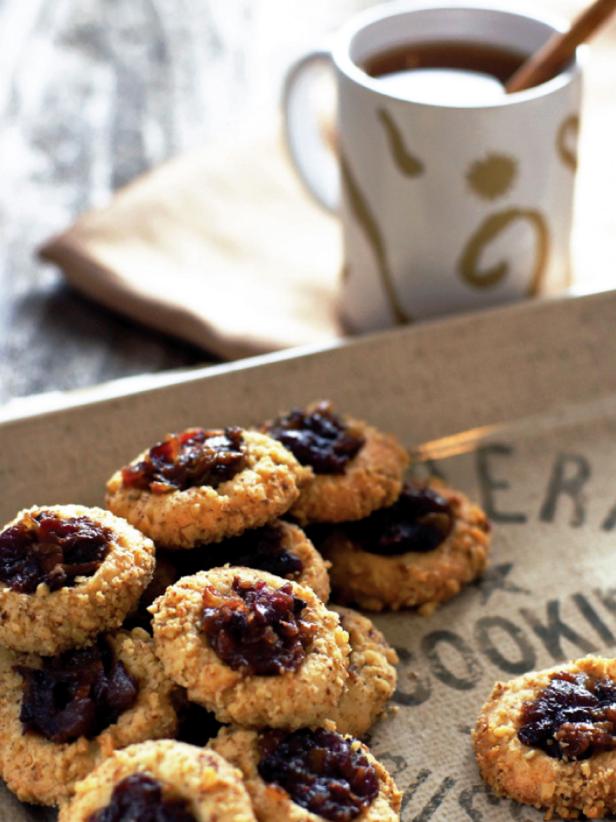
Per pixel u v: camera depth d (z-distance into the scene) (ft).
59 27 2.39
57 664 1.24
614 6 1.50
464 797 1.24
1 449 1.45
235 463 1.32
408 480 1.50
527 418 1.60
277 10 2.45
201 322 1.72
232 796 1.12
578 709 1.25
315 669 1.20
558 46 1.53
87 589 1.23
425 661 1.35
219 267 1.82
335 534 1.42
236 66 2.31
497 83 1.63
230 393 1.52
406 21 1.65
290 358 1.54
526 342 1.61
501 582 1.43
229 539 1.33
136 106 2.21
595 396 1.62
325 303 1.77
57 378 1.74
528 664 1.35
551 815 1.22
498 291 1.63
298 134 1.77
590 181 1.95
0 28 2.38
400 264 1.62
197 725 1.24
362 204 1.61
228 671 1.19
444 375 1.59
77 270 1.79
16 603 1.23
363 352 1.57
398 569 1.40
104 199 2.03
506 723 1.26
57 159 2.10
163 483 1.32
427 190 1.56
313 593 1.27
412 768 1.26
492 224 1.57
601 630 1.38
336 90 1.60
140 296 1.76
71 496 1.45
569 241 1.66
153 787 1.11
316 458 1.39
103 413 1.48
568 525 1.49
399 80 1.63
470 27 1.66
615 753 1.23
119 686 1.22
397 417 1.57
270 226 1.89
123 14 2.43
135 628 1.26
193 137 2.15
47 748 1.20
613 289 1.63
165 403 1.50
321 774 1.18
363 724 1.28
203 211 1.90
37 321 1.82
